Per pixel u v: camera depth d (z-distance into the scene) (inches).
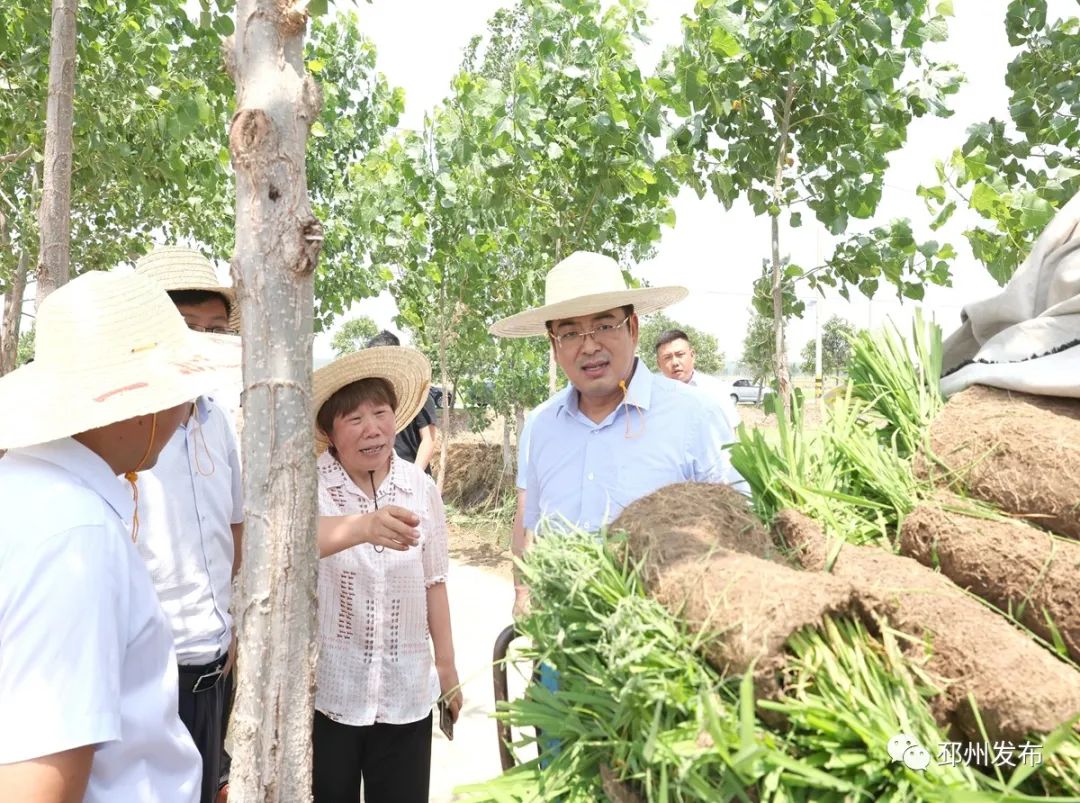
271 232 55.3
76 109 207.0
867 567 56.6
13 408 56.1
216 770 101.9
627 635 52.5
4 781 47.3
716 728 43.5
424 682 109.3
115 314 59.7
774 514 68.5
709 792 45.3
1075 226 74.5
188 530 98.4
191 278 111.6
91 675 50.0
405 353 110.3
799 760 46.3
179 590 97.1
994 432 64.3
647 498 66.6
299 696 55.8
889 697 47.1
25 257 298.7
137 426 60.2
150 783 57.9
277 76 55.7
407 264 374.6
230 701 113.6
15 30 197.8
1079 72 183.5
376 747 107.9
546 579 61.7
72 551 51.2
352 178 363.3
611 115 233.5
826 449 75.4
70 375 57.4
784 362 193.6
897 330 85.0
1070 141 183.8
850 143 197.3
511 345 504.1
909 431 75.0
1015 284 77.2
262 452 55.4
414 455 248.8
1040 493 58.6
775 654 46.9
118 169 218.4
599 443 108.0
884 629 49.6
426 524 113.0
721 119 202.2
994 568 54.5
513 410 563.8
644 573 57.5
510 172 248.5
